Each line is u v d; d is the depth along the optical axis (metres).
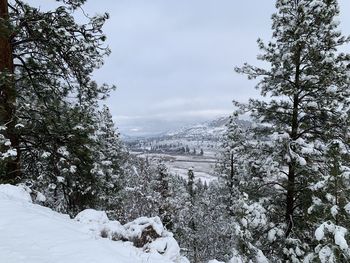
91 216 9.03
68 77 12.85
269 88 16.00
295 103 15.34
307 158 14.29
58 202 13.87
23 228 6.57
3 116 10.43
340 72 14.05
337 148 9.72
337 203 9.02
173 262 7.63
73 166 11.34
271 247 14.42
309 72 15.05
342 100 14.31
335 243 8.32
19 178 10.85
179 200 36.28
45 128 11.18
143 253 7.59
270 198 15.54
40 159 11.93
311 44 14.02
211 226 35.16
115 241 7.99
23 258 5.25
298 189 14.48
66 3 12.17
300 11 14.41
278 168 14.36
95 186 14.57
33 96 12.52
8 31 10.34
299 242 13.48
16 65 12.06
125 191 24.72
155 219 9.47
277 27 15.45
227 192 31.89
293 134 15.18
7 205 7.82
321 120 15.07
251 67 15.94
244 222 10.45
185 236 33.03
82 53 12.07
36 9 11.11
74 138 11.38
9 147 9.87
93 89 12.95
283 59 14.76
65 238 6.50
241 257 10.19
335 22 14.16
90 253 5.95
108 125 26.02
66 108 11.90
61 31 11.20
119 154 27.17
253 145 15.77
